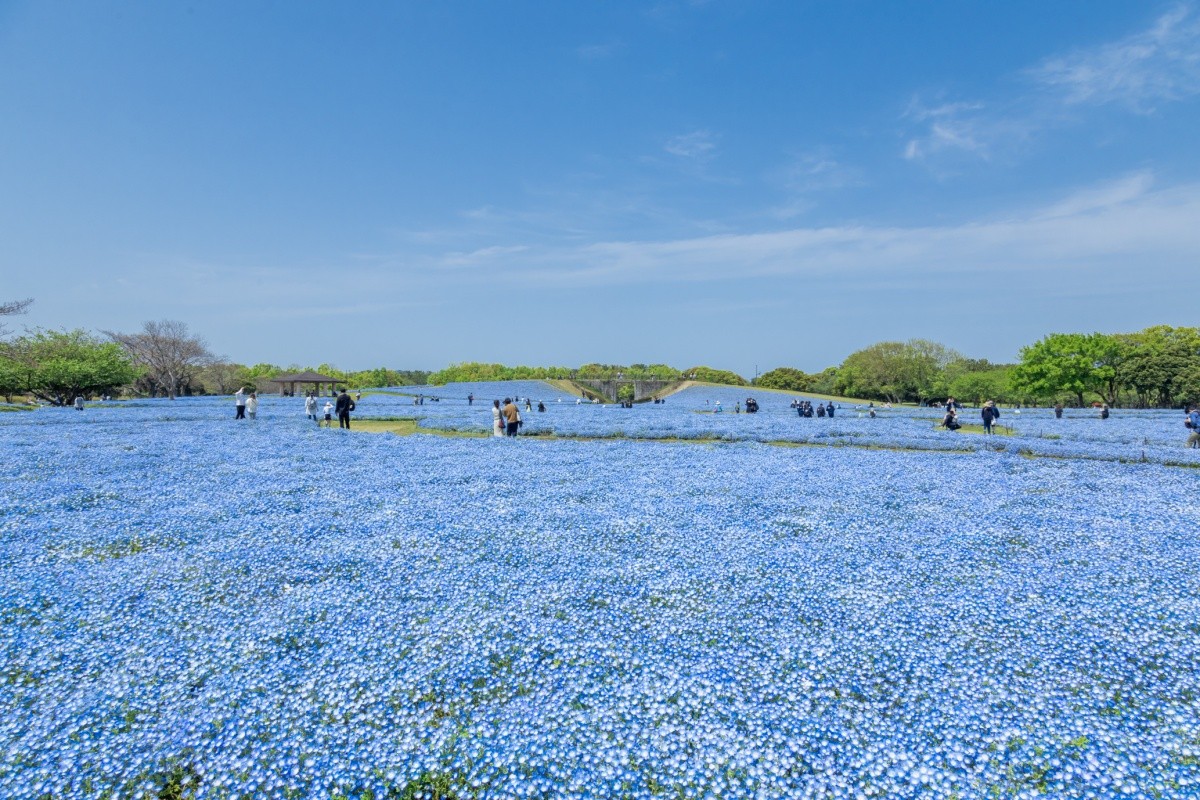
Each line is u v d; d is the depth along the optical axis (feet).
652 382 304.09
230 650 20.24
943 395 294.87
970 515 39.19
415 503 42.22
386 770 14.42
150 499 43.42
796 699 17.30
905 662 19.31
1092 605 23.61
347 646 20.42
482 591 25.25
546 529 35.04
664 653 20.08
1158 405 263.70
